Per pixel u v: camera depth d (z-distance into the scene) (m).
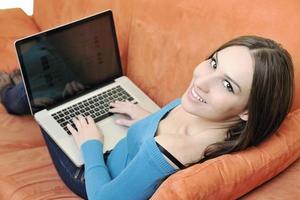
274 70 0.88
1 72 1.63
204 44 1.30
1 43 1.78
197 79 0.95
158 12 1.43
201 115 0.97
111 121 1.36
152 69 1.47
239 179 0.92
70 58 1.38
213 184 0.89
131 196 1.00
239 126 0.97
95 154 1.18
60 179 1.31
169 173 0.96
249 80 0.88
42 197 1.21
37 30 1.92
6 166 1.32
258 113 0.90
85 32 1.40
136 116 1.34
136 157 0.99
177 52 1.37
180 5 1.37
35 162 1.36
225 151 0.98
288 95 0.92
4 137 1.44
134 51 1.52
